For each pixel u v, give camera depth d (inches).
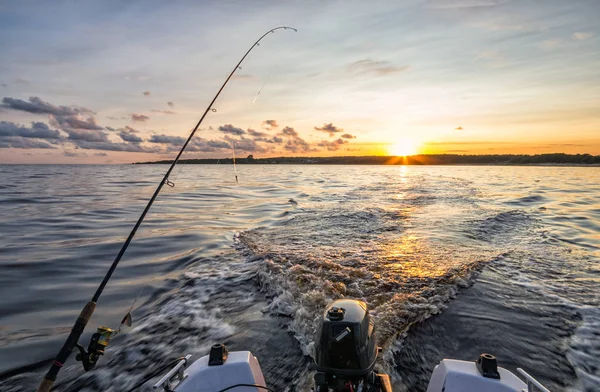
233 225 484.4
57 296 246.2
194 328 190.1
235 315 203.9
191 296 233.5
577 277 260.7
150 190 1064.8
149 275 284.4
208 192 992.2
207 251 344.5
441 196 770.2
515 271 273.0
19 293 251.1
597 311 203.2
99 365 158.1
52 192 997.2
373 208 589.6
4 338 186.9
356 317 94.9
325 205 644.1
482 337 175.8
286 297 220.5
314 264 283.9
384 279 250.7
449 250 330.6
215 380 96.6
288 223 478.3
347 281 247.0
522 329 183.9
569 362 156.4
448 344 170.1
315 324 186.2
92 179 1695.4
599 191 905.5
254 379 97.8
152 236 418.6
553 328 185.3
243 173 2380.7
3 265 311.9
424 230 419.5
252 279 260.2
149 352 167.9
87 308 96.5
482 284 245.6
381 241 366.6
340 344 90.4
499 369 95.1
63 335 190.9
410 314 197.0
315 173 2338.8
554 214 536.7
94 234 438.3
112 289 256.1
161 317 205.0
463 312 201.8
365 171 2733.8
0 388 144.4
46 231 458.0
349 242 363.9
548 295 226.7
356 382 90.7
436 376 100.7
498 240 372.8
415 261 294.5
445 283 243.1
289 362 156.6
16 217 564.7
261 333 182.2
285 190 1031.0
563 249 337.1
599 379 144.7
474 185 1104.8
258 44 196.7
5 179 1658.5
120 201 784.3
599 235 397.7
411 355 160.2
